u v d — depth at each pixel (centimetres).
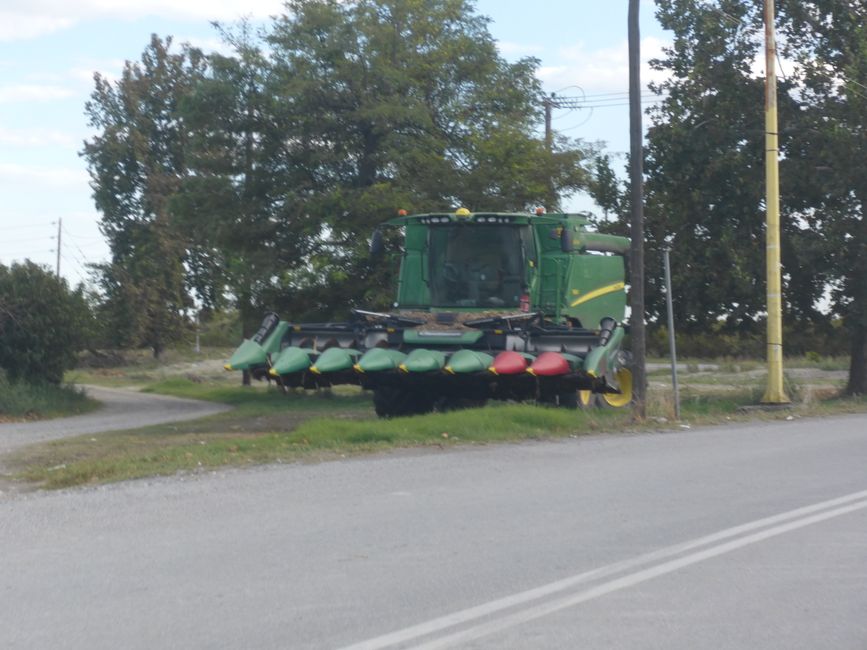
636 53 1944
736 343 6012
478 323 1961
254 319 3234
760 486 1223
